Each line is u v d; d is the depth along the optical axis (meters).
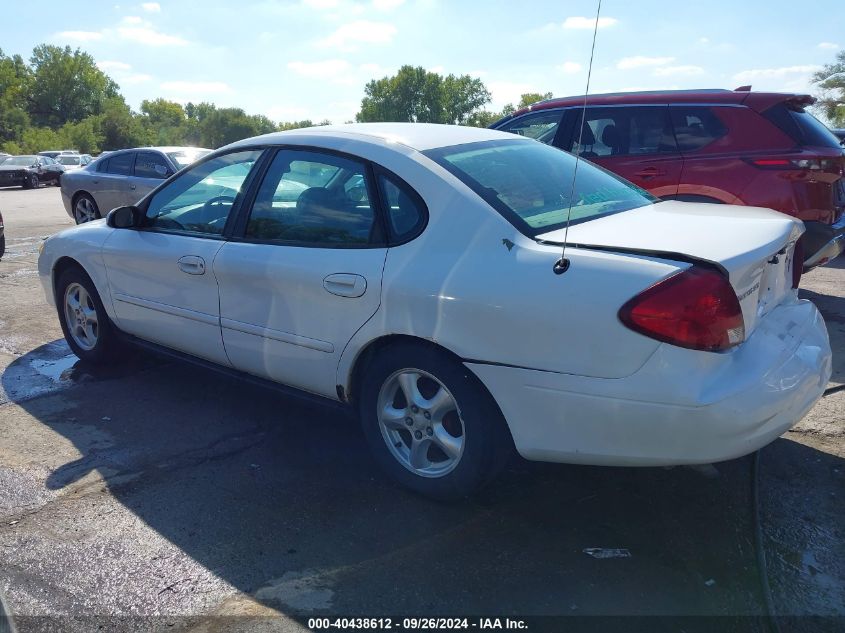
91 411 4.37
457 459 3.12
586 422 2.76
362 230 3.36
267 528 3.10
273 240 3.70
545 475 3.52
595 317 2.67
